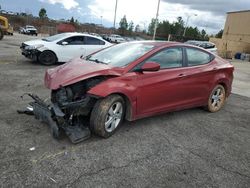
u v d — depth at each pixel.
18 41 23.62
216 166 3.79
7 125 4.41
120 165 3.57
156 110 4.91
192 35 87.00
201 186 3.29
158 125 5.07
